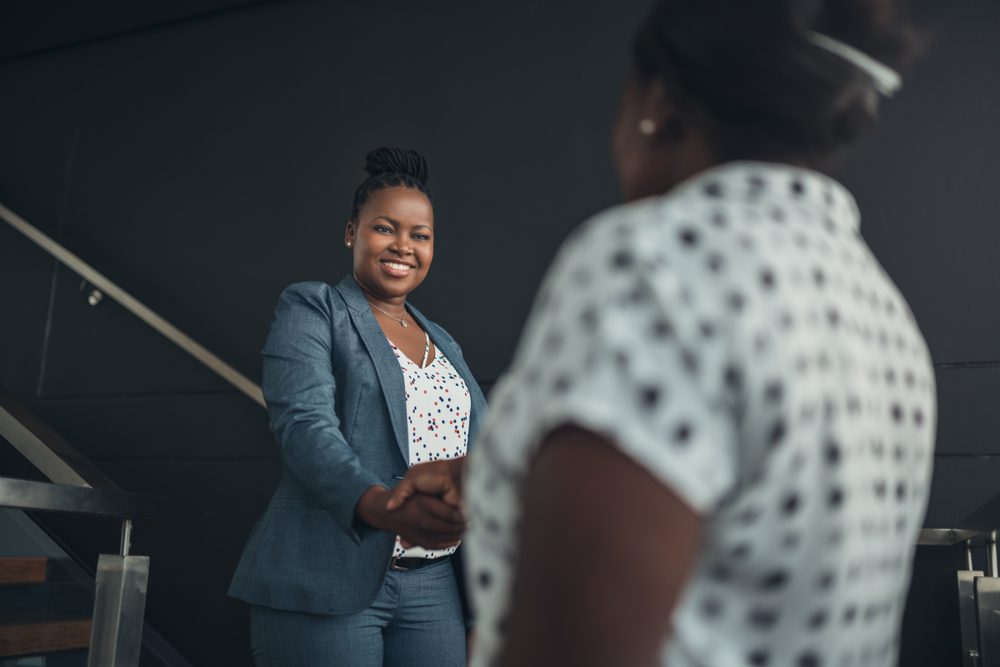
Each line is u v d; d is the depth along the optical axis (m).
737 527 0.46
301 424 1.63
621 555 0.40
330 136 3.34
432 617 1.84
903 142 2.62
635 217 0.48
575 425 0.42
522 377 0.48
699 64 0.54
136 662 1.99
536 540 0.42
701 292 0.44
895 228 2.59
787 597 0.47
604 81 2.98
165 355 3.40
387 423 1.83
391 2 3.35
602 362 0.43
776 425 0.44
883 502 0.51
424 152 3.18
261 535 1.78
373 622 1.76
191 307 3.41
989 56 2.58
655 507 0.41
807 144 0.55
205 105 3.58
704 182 0.53
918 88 2.63
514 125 3.07
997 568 2.12
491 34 3.17
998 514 1.56
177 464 3.29
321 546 1.71
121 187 3.66
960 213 2.54
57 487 1.84
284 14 3.52
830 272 0.51
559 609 0.41
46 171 3.82
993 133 2.54
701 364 0.43
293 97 3.43
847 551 0.48
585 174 2.95
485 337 2.96
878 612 0.53
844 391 0.48
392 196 2.11
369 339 1.87
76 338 3.58
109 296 3.54
